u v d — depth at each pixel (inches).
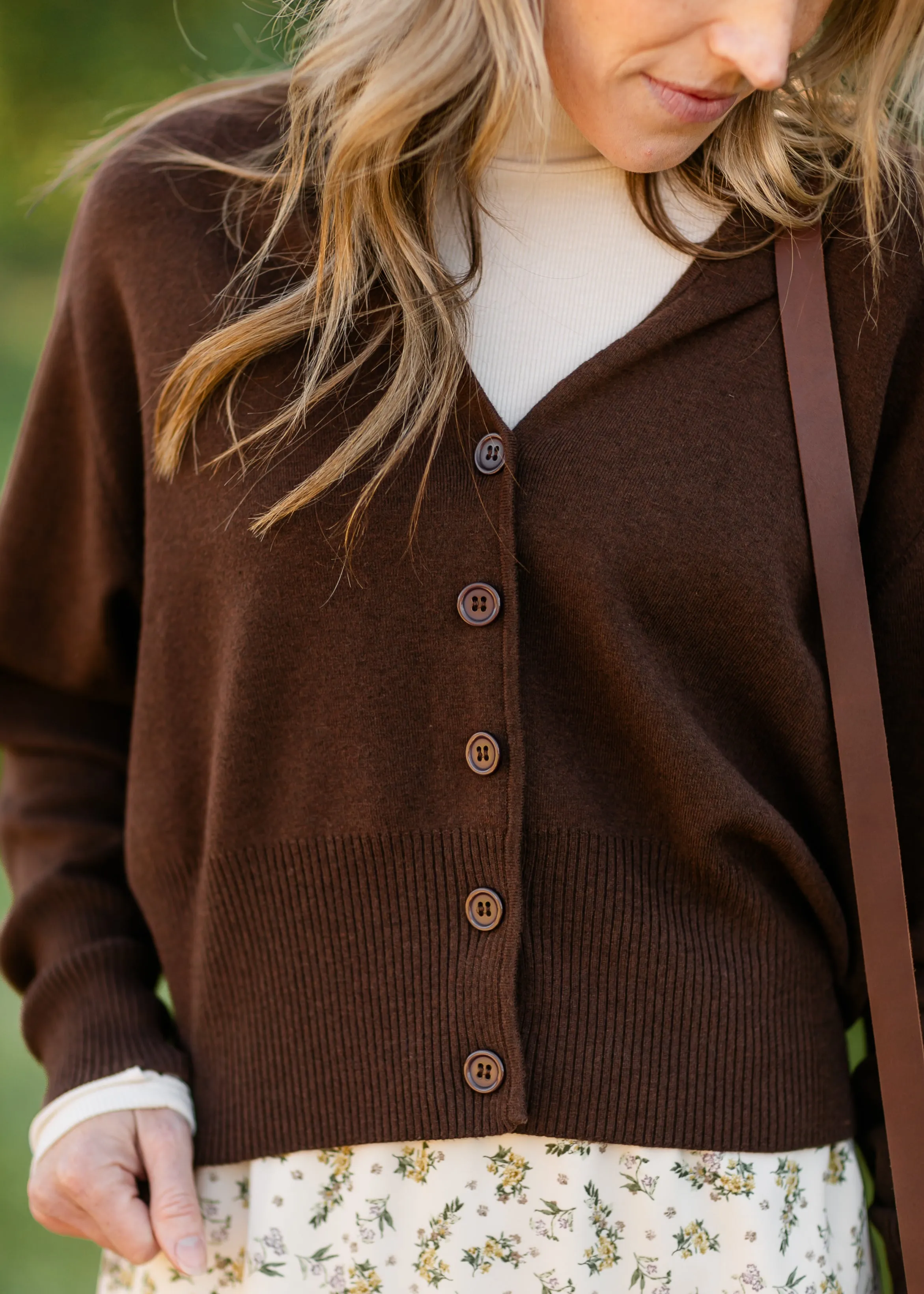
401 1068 42.8
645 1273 42.5
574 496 42.7
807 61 46.8
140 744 48.6
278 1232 43.8
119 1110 45.4
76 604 52.4
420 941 43.1
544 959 42.6
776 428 44.1
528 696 43.1
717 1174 43.0
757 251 45.1
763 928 44.7
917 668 46.2
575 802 43.3
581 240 45.6
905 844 48.0
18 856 53.2
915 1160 42.6
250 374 45.1
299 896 44.4
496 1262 42.2
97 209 49.0
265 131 49.1
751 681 44.4
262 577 43.9
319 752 43.9
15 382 218.2
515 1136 42.3
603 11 39.2
